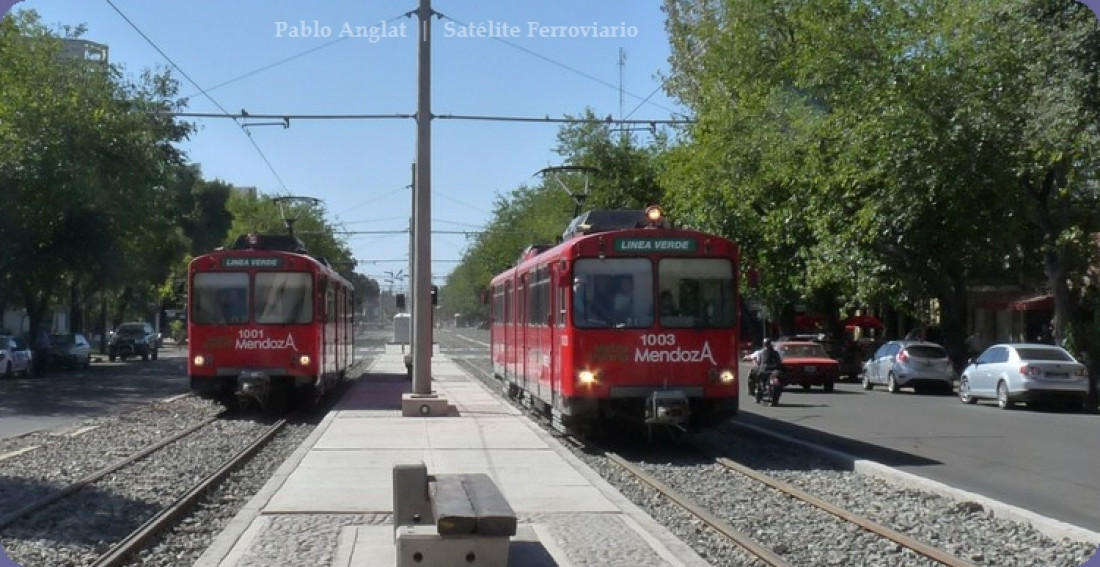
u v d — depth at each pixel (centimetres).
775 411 2906
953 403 3253
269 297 2569
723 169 4250
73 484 1492
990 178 3309
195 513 1331
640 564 976
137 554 1094
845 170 3541
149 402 3131
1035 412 2919
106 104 4281
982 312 5653
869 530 1195
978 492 1495
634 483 1568
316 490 1377
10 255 4350
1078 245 3422
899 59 3397
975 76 3244
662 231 1888
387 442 1894
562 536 1095
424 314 2444
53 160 3997
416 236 2458
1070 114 2623
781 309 5531
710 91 4469
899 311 4850
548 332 2116
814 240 4359
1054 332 3438
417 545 895
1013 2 2848
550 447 1825
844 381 4778
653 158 5772
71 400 3206
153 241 4991
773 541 1152
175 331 9025
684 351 1862
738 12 4222
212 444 2039
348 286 3788
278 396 2753
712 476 1642
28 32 4266
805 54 3628
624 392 1848
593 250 1873
